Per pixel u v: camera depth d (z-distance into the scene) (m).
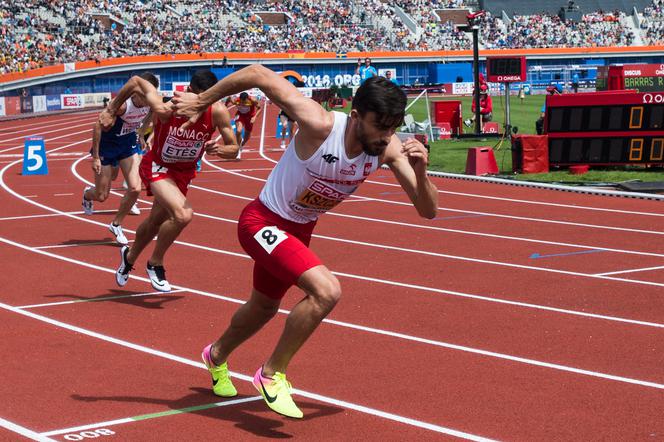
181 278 10.83
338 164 5.09
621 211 16.72
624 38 98.56
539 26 98.12
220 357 6.21
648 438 5.48
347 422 5.80
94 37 74.38
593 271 11.23
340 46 88.19
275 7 91.19
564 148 22.20
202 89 8.70
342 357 7.40
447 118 33.03
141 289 10.25
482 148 22.61
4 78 61.06
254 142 36.47
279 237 5.38
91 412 6.00
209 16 84.62
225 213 16.64
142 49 77.19
